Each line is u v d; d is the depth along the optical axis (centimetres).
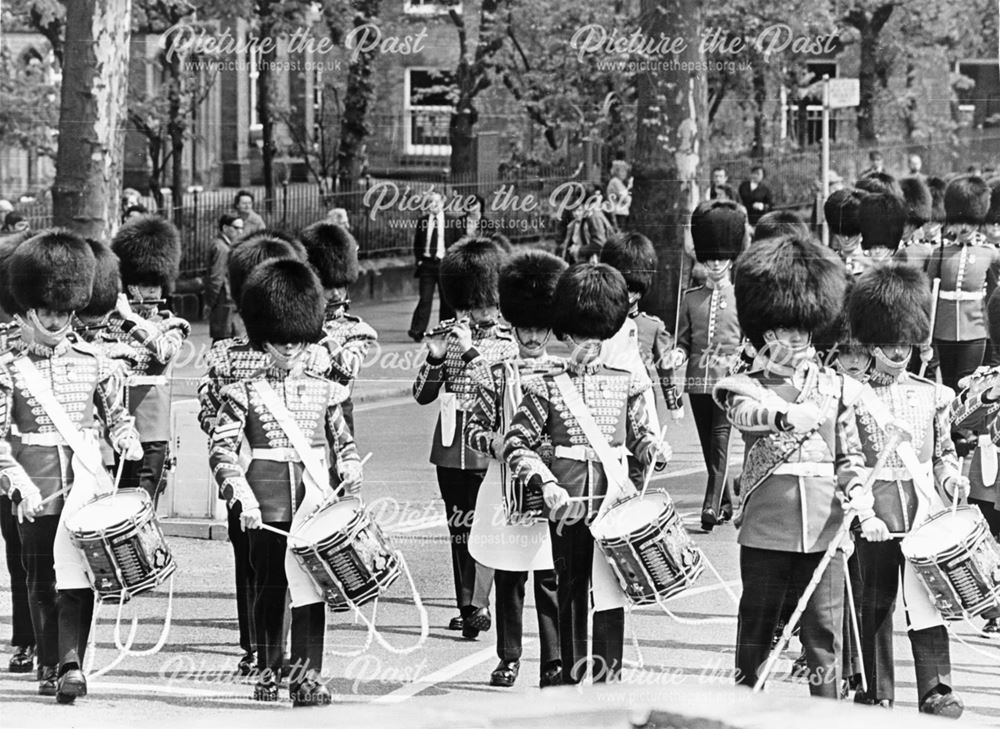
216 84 2150
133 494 989
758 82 1922
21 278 1006
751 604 913
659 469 1034
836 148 2014
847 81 1944
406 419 1905
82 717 960
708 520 1410
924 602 930
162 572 980
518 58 1664
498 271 1110
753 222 1966
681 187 1664
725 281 1405
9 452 993
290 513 974
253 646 1062
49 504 1003
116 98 1750
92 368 1019
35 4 2258
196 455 1462
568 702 968
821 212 1878
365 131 1739
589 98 1672
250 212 1805
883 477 947
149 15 2041
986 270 1537
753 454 912
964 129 2014
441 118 1686
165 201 2178
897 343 949
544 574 1028
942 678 930
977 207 1541
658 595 930
